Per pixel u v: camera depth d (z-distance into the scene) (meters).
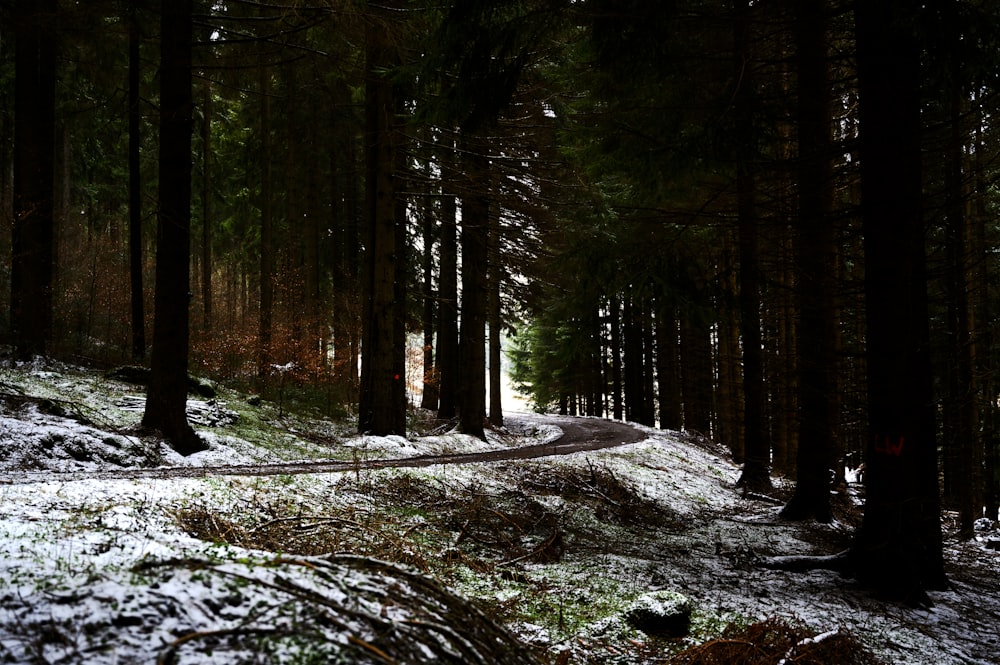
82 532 4.01
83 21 15.20
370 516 7.17
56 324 16.97
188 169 11.07
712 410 31.53
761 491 15.04
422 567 5.46
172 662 1.98
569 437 26.45
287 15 11.75
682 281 8.30
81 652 1.99
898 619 6.15
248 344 20.14
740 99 7.80
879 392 7.05
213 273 37.66
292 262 21.95
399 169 18.62
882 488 7.07
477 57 7.10
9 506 4.69
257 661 2.06
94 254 20.55
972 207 13.38
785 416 17.34
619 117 9.09
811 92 9.24
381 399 16.30
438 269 28.48
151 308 22.03
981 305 14.77
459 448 18.61
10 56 20.56
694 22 8.23
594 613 5.12
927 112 10.99
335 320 22.86
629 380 34.19
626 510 10.98
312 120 20.59
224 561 3.06
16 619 2.17
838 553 8.70
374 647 2.25
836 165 10.23
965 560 10.43
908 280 6.96
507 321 29.84
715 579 7.07
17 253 14.95
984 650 5.74
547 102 16.52
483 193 18.20
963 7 5.73
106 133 24.28
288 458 12.75
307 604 2.51
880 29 6.98
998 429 15.70
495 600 5.04
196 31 16.83
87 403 12.16
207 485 6.81
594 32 6.96
